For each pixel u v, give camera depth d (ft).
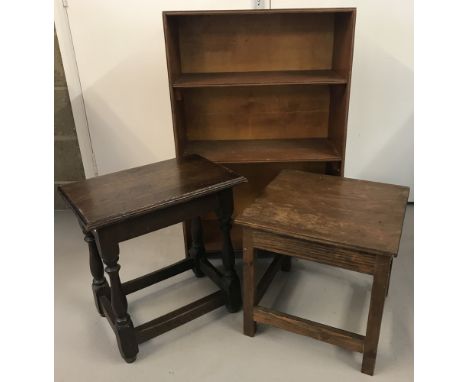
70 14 7.14
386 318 5.67
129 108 7.88
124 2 7.05
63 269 7.07
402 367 4.90
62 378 4.92
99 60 7.49
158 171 5.51
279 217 4.74
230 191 5.30
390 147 8.22
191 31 6.44
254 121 7.14
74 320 5.88
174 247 7.64
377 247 4.10
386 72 7.57
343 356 5.10
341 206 4.98
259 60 6.64
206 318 5.84
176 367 5.02
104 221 4.23
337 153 6.39
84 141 8.21
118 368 5.04
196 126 7.17
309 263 7.07
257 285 5.64
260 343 5.35
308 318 5.74
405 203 5.04
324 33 6.46
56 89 7.84
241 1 6.94
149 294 6.39
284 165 7.48
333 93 6.68
